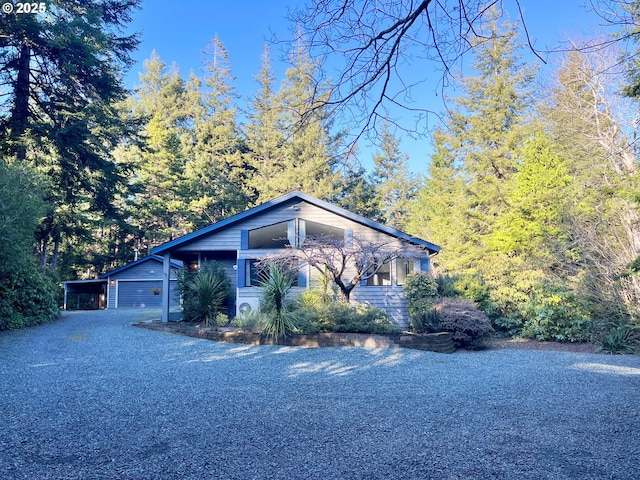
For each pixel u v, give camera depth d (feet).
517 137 69.21
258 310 40.37
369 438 13.74
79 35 51.29
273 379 23.25
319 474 10.96
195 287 45.44
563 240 51.01
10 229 33.53
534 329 42.24
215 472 11.05
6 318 40.37
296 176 75.46
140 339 36.73
